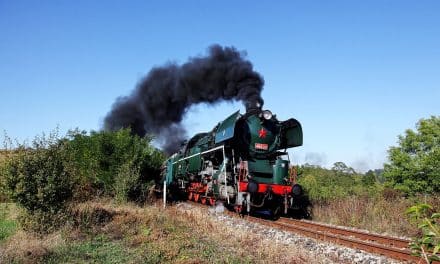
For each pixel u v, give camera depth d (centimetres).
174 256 940
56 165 1236
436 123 2847
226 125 1798
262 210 1898
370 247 1061
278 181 1725
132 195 2088
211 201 2027
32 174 1199
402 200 1730
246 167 1711
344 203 1794
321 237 1225
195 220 1409
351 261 959
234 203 1773
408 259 950
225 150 1805
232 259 896
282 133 1844
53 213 1209
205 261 883
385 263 934
